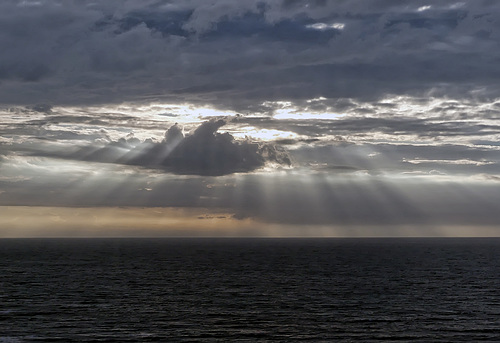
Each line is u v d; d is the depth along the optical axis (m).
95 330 61.12
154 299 83.38
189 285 101.62
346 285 102.25
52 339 56.88
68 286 99.31
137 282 106.38
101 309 74.12
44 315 69.50
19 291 91.75
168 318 68.06
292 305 78.00
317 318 68.38
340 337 58.28
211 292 91.69
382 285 102.25
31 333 59.38
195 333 60.03
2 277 114.44
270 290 94.50
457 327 63.31
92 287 98.00
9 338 57.12
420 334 59.72
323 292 91.94
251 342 56.09
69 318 67.69
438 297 86.38
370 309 74.81
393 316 69.81
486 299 84.44
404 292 92.25
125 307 75.88
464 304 79.38
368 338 57.84
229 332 60.50
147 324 64.50
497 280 112.00
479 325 64.38
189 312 72.12
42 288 96.12
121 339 57.22
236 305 77.94
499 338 58.09
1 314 69.88
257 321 66.38
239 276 119.31
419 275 122.56
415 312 72.62
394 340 57.00
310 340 57.03
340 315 70.38
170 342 56.16
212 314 70.81
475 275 122.94
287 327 63.12
